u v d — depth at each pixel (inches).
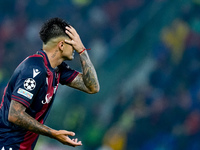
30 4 1766.7
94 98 1434.5
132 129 1371.8
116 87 1460.4
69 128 1382.9
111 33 1684.3
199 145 1307.8
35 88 359.3
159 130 1368.1
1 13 1774.1
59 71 413.4
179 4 1533.0
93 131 1374.3
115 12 1715.1
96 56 1590.8
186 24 1509.6
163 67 1464.1
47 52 384.8
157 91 1429.6
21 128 375.6
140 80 1454.2
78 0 1749.5
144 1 1680.6
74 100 1419.8
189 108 1376.7
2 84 1595.7
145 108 1396.4
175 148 1326.3
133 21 1579.7
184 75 1446.9
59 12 1743.4
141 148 1341.0
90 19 1712.6
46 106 385.1
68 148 1320.1
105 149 1334.9
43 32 384.2
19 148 380.5
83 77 416.5
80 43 398.3
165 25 1519.4
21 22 1738.4
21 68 364.5
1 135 374.3
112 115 1416.1
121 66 1487.5
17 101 353.7
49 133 358.9
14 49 1686.8
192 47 1477.6
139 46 1513.3
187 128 1343.5
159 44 1498.5
